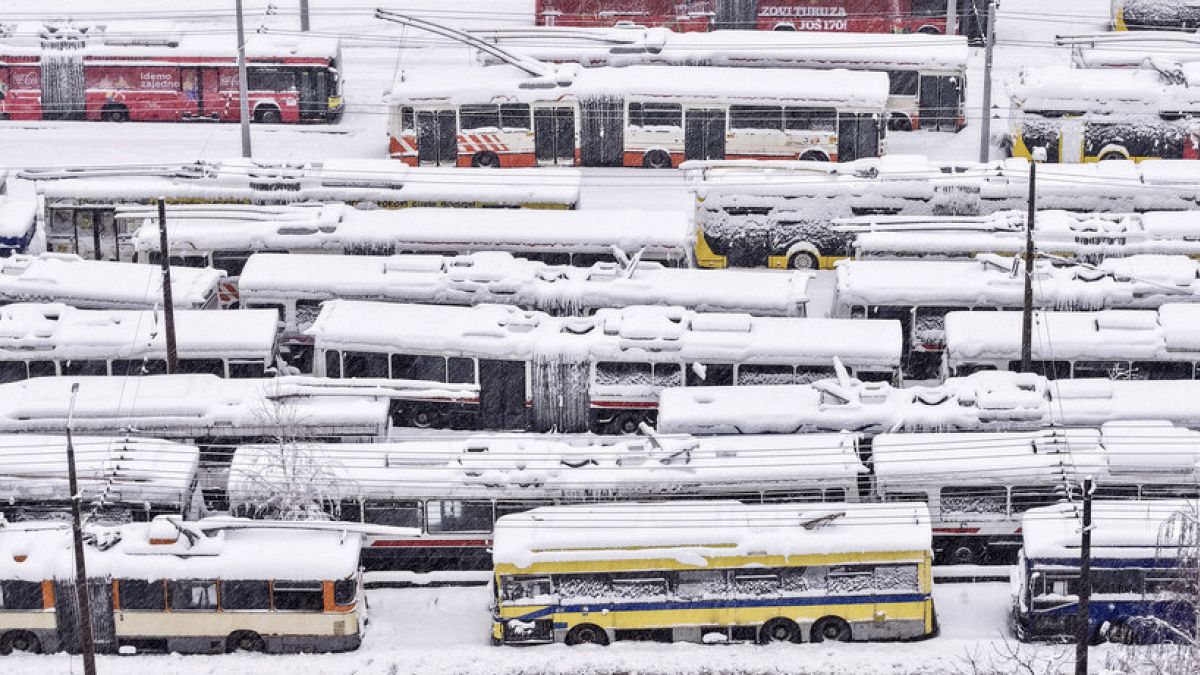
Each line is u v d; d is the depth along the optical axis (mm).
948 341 161500
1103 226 175875
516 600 135000
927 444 144875
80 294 171375
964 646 133000
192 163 188500
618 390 161500
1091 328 160500
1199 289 166875
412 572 145250
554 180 187000
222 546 135000
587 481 142500
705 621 135750
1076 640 127562
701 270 172875
